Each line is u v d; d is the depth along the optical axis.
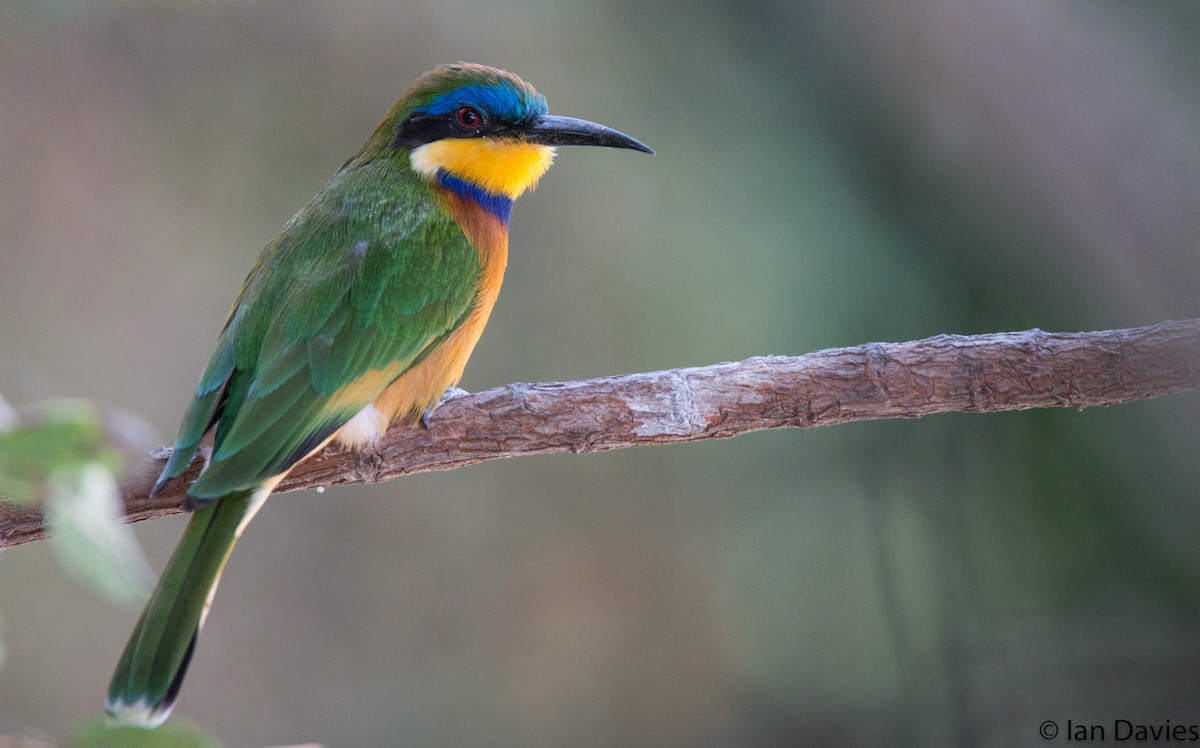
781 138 12.95
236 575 13.79
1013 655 12.46
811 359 7.55
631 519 14.01
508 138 8.88
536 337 13.02
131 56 13.31
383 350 7.79
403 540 14.03
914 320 12.29
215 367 7.55
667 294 12.67
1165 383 7.35
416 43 13.49
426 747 13.56
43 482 3.87
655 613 13.95
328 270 7.90
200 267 13.71
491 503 14.09
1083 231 12.04
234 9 13.32
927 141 12.57
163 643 6.26
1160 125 11.74
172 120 13.43
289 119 13.51
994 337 7.53
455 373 8.31
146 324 13.66
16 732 4.07
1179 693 12.04
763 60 13.16
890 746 13.11
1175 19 11.83
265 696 13.60
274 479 7.19
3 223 13.32
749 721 13.69
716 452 13.71
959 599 12.63
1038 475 12.42
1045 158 12.06
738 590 13.73
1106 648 12.27
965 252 12.55
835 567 13.41
